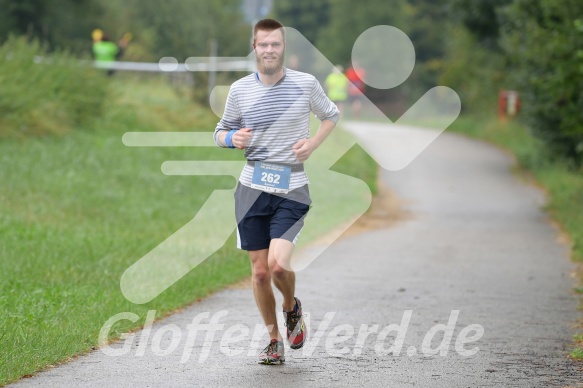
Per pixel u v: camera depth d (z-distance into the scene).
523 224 41.03
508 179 58.69
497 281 26.72
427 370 16.03
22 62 50.50
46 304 20.09
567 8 39.47
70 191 38.44
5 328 17.61
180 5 92.12
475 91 95.50
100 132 50.75
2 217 31.56
